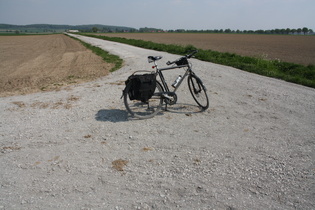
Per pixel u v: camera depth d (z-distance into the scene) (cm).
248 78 931
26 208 254
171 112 537
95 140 402
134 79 460
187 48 2073
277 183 291
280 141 400
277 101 632
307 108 575
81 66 1468
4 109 556
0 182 298
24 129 446
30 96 686
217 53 1805
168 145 385
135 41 3728
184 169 321
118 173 314
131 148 376
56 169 323
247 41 5156
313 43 4625
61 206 256
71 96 665
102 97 647
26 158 350
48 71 1339
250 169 321
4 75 1252
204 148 376
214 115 521
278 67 1289
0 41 5681
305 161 338
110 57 1842
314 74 1069
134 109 542
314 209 248
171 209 251
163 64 1291
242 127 458
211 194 273
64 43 4434
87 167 327
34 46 3938
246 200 263
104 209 251
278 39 6231
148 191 279
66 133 428
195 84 549
